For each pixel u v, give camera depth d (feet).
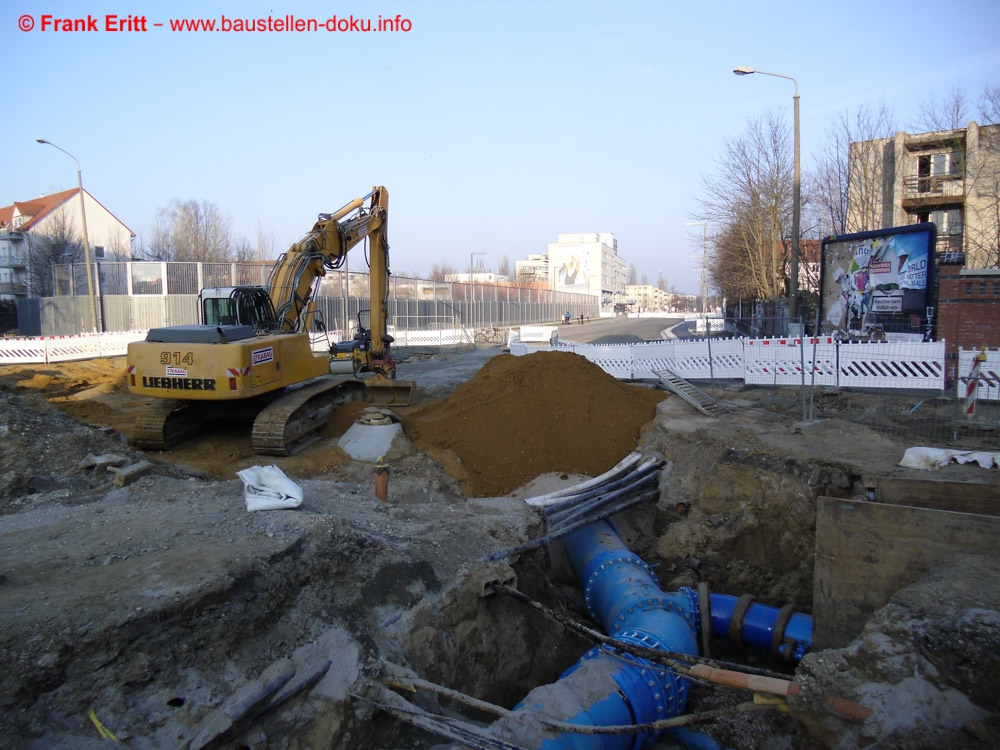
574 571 33.17
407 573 20.86
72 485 26.09
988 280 48.26
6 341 76.95
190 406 38.65
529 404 41.57
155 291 99.14
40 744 12.41
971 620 17.02
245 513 22.29
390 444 37.42
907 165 107.55
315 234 45.11
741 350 53.62
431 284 141.79
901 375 43.42
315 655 16.71
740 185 104.53
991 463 28.22
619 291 562.25
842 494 29.35
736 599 27.86
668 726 18.38
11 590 16.11
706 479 33.58
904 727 17.11
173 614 15.06
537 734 17.35
